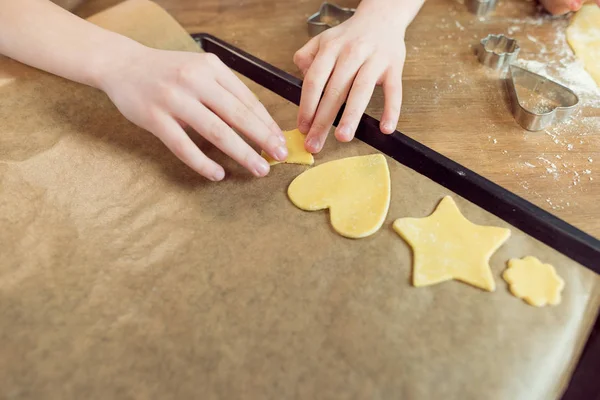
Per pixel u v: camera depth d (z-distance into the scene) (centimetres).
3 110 44
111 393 32
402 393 32
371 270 36
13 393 32
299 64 46
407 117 45
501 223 38
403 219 38
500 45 51
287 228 39
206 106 41
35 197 40
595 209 39
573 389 34
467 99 46
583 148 43
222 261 37
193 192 41
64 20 46
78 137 43
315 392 32
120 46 45
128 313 35
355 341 33
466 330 34
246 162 40
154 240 38
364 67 43
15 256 37
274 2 57
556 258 36
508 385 32
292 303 35
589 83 47
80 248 38
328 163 41
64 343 34
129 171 42
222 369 33
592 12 54
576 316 34
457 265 36
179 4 58
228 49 51
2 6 46
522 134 44
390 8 48
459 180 40
